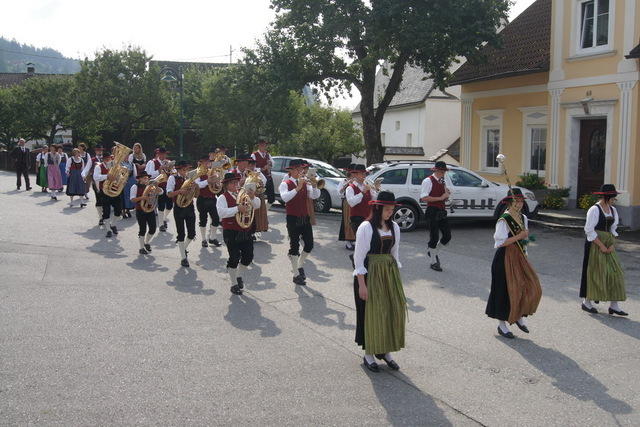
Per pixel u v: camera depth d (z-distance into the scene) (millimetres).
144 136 42438
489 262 10984
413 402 5094
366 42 17688
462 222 16031
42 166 20000
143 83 37406
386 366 5910
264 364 5859
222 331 6801
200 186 11602
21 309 7363
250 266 10227
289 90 20047
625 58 15000
